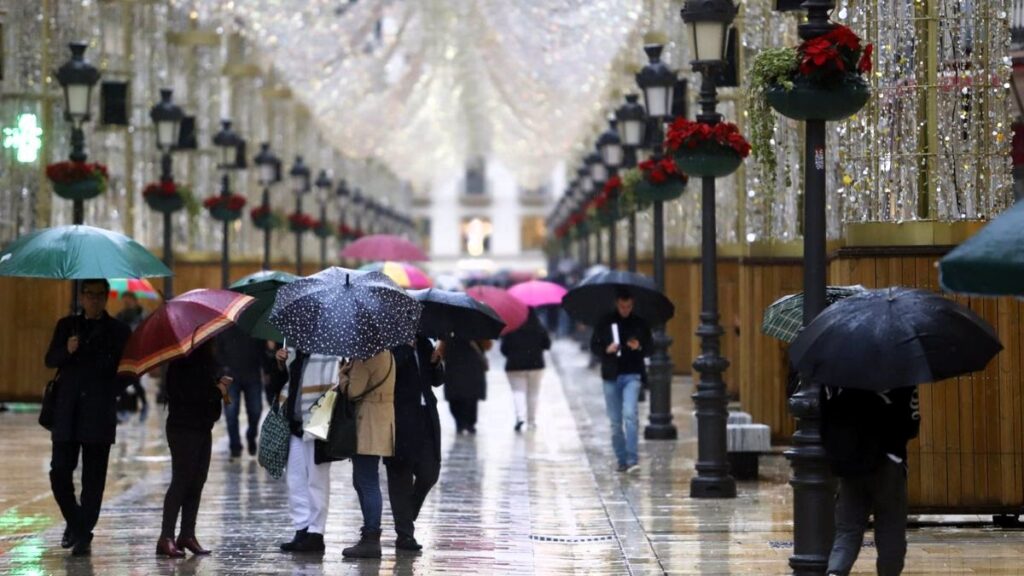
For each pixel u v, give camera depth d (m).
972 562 24.72
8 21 54.09
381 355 25.50
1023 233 16.39
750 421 37.69
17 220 54.69
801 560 21.44
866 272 28.39
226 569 24.78
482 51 94.25
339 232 110.06
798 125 40.94
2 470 38.12
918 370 17.98
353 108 96.50
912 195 29.91
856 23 30.09
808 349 18.58
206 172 75.94
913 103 29.86
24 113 54.53
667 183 44.31
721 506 32.31
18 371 54.41
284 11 75.19
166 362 25.22
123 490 34.72
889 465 19.47
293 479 26.42
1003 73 29.84
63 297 54.25
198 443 25.95
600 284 38.31
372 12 80.56
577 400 64.62
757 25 43.41
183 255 73.94
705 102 33.16
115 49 62.72
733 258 55.19
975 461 28.23
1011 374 28.11
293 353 26.19
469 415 49.47
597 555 26.30
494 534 28.75
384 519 30.81
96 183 40.59
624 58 69.69
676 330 71.75
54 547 26.89
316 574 24.45
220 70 78.38
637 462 38.88
